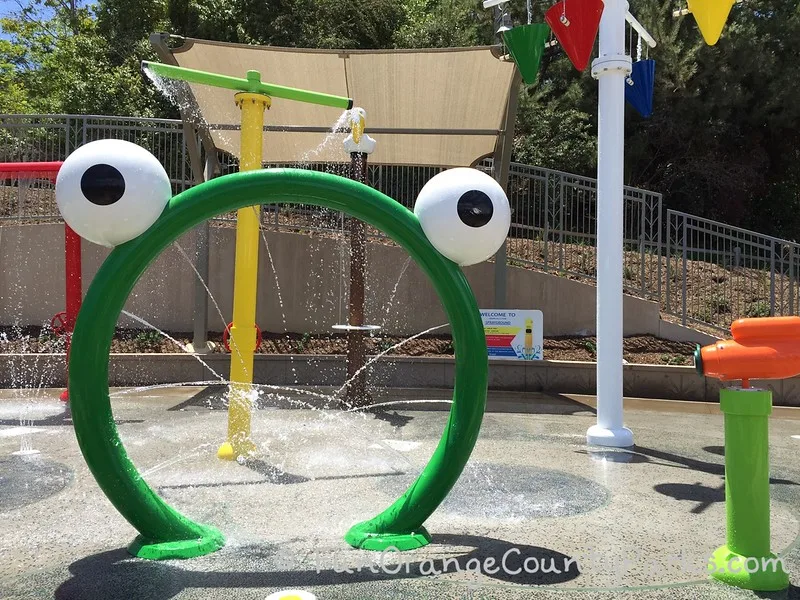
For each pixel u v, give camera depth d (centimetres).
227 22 1772
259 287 961
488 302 992
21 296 927
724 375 255
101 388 259
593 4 441
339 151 931
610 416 537
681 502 367
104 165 249
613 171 534
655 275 1084
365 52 746
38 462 444
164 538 276
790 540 308
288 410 677
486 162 1053
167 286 943
